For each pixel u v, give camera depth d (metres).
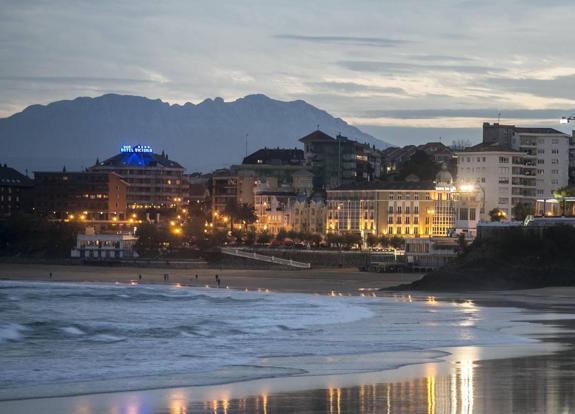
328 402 82.94
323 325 151.38
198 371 99.50
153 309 185.50
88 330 140.50
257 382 92.62
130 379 94.38
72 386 90.50
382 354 113.94
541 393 86.38
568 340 129.62
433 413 78.38
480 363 105.38
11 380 93.50
